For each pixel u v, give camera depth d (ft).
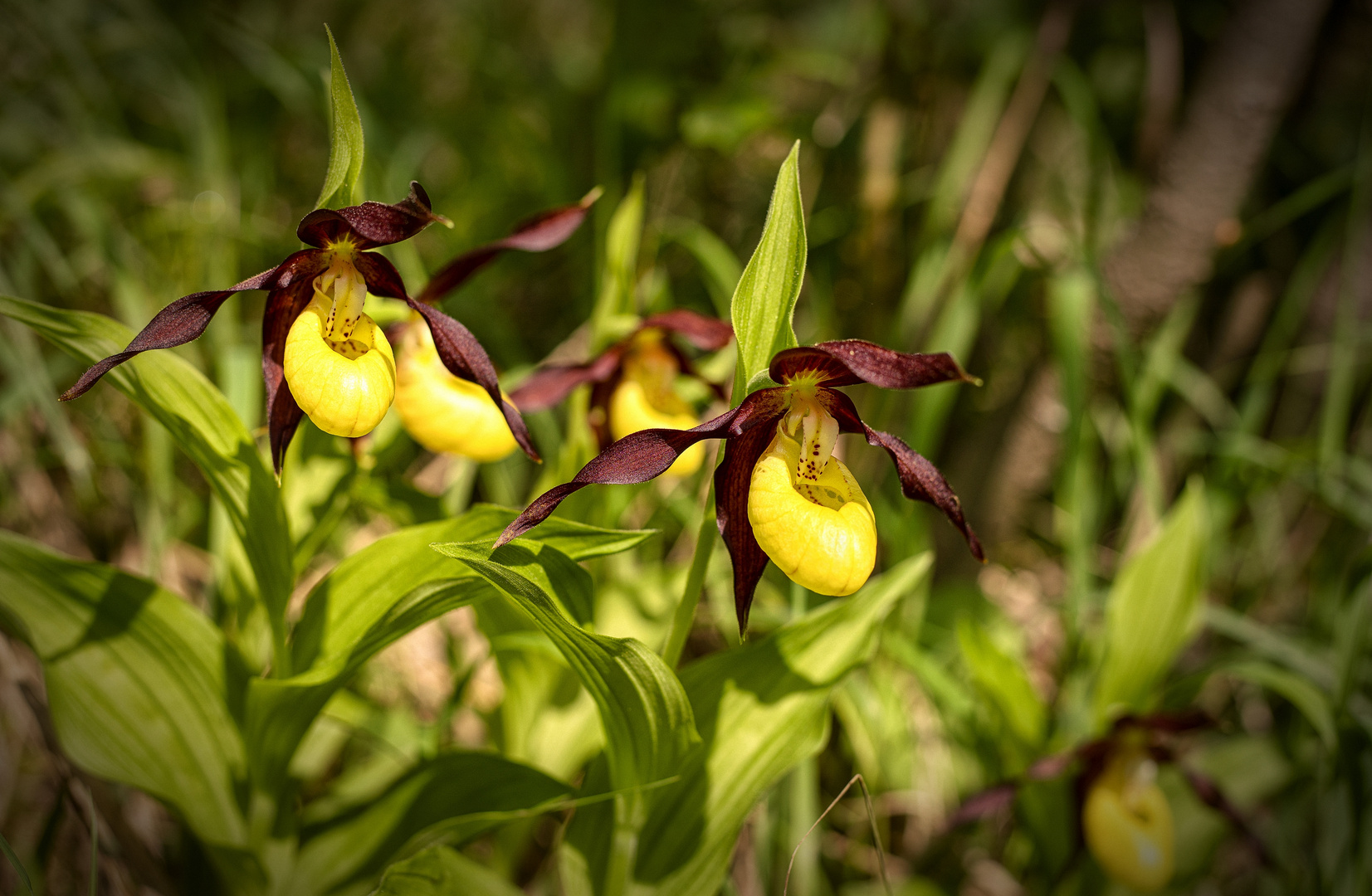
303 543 1.58
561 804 1.49
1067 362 1.78
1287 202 1.90
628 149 2.39
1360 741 1.66
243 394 1.73
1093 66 2.34
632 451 1.38
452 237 2.32
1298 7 1.81
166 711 1.52
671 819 1.53
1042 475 2.10
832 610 1.55
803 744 1.52
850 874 1.83
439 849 1.45
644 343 1.70
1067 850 1.82
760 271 1.38
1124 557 2.16
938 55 2.30
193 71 2.05
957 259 2.12
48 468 1.82
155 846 1.66
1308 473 1.90
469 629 1.94
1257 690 2.00
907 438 1.85
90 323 1.38
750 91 2.33
